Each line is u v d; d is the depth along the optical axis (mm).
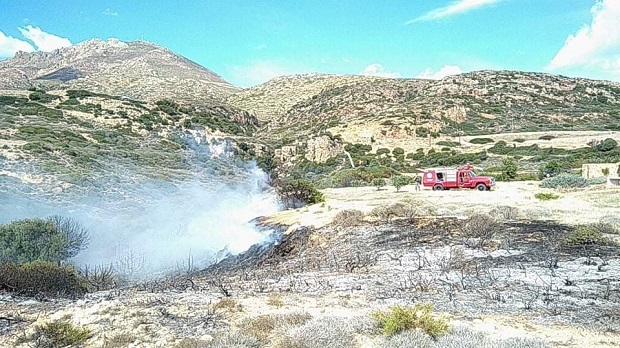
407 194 34562
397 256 16125
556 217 21141
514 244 16156
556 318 9000
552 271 12516
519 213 21844
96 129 67750
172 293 12383
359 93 148375
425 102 128750
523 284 11586
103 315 9648
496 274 12719
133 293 12586
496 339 7699
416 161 81750
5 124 57656
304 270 15961
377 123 106812
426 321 7988
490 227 18453
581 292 10656
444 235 18625
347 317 9031
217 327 8773
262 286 13016
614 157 62906
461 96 137250
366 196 35219
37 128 57531
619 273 12086
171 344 7910
